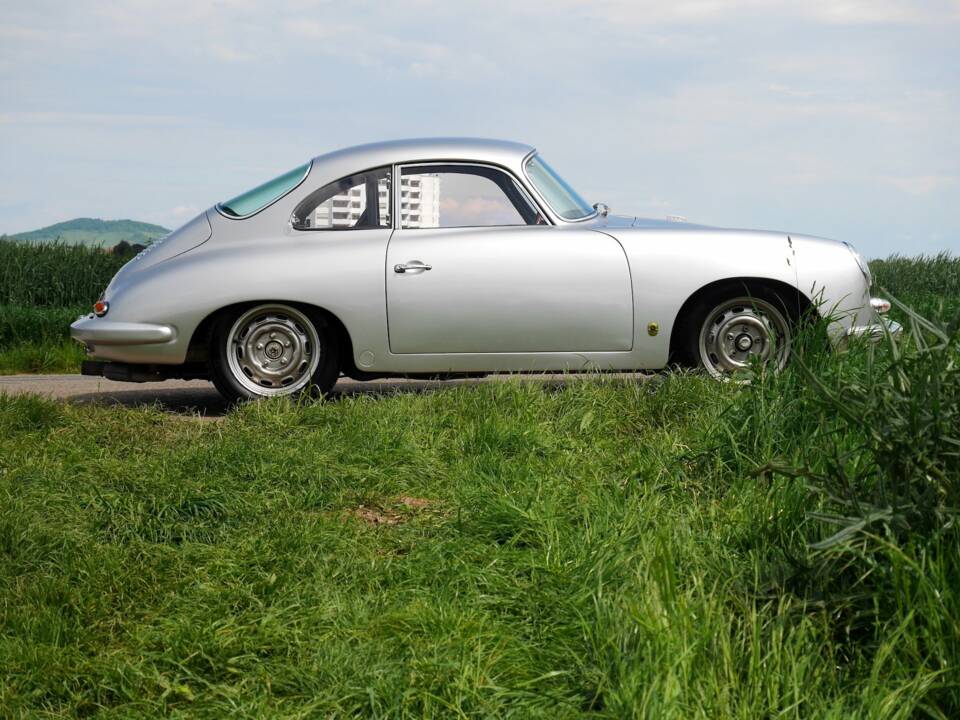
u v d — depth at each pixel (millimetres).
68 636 2703
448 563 3182
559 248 6367
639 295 6328
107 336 6371
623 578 2875
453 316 6332
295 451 4570
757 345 6445
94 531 3572
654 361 6395
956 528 2396
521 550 3281
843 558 2678
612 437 4980
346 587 3002
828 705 2123
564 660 2494
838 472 2623
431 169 6555
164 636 2676
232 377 6398
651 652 2271
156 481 4074
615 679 2318
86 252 15797
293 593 2941
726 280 6395
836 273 6348
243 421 5379
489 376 6582
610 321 6340
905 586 2277
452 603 2832
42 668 2492
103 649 2672
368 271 6324
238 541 3475
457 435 4941
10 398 5723
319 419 5316
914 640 2211
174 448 4844
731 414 4500
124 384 8617
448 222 6504
